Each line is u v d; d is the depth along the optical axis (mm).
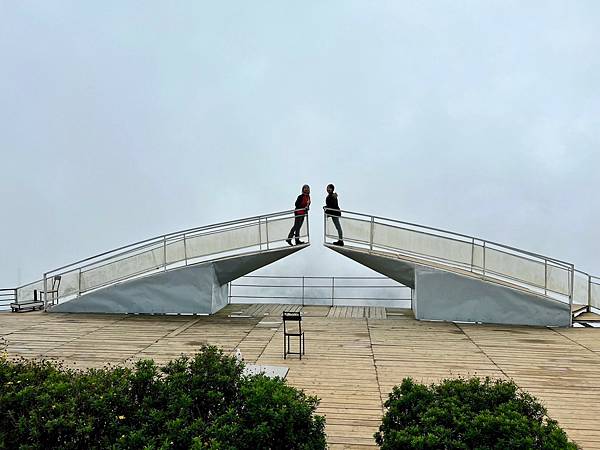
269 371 8383
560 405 7047
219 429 3963
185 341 10898
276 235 14641
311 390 7504
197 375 4723
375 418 6383
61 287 15391
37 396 4570
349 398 7148
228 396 4598
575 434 6035
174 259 14828
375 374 8383
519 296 13320
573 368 8961
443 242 14023
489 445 3746
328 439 5723
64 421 4188
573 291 13938
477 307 13484
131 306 14766
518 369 8867
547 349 10391
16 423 4344
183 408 4293
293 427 4129
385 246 14344
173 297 14633
